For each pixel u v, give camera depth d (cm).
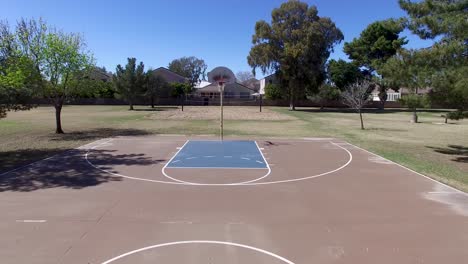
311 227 646
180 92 6762
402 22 1405
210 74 2042
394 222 672
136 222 661
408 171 1130
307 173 1088
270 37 5206
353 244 572
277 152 1471
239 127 2591
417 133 2331
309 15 5194
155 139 1842
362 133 2284
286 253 539
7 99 1347
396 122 3281
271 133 2198
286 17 5241
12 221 662
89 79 2184
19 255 525
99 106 6091
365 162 1273
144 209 735
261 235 607
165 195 838
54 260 509
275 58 5241
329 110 5456
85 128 2425
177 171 1095
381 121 3381
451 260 518
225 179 1000
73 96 2175
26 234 602
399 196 848
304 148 1589
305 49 5022
